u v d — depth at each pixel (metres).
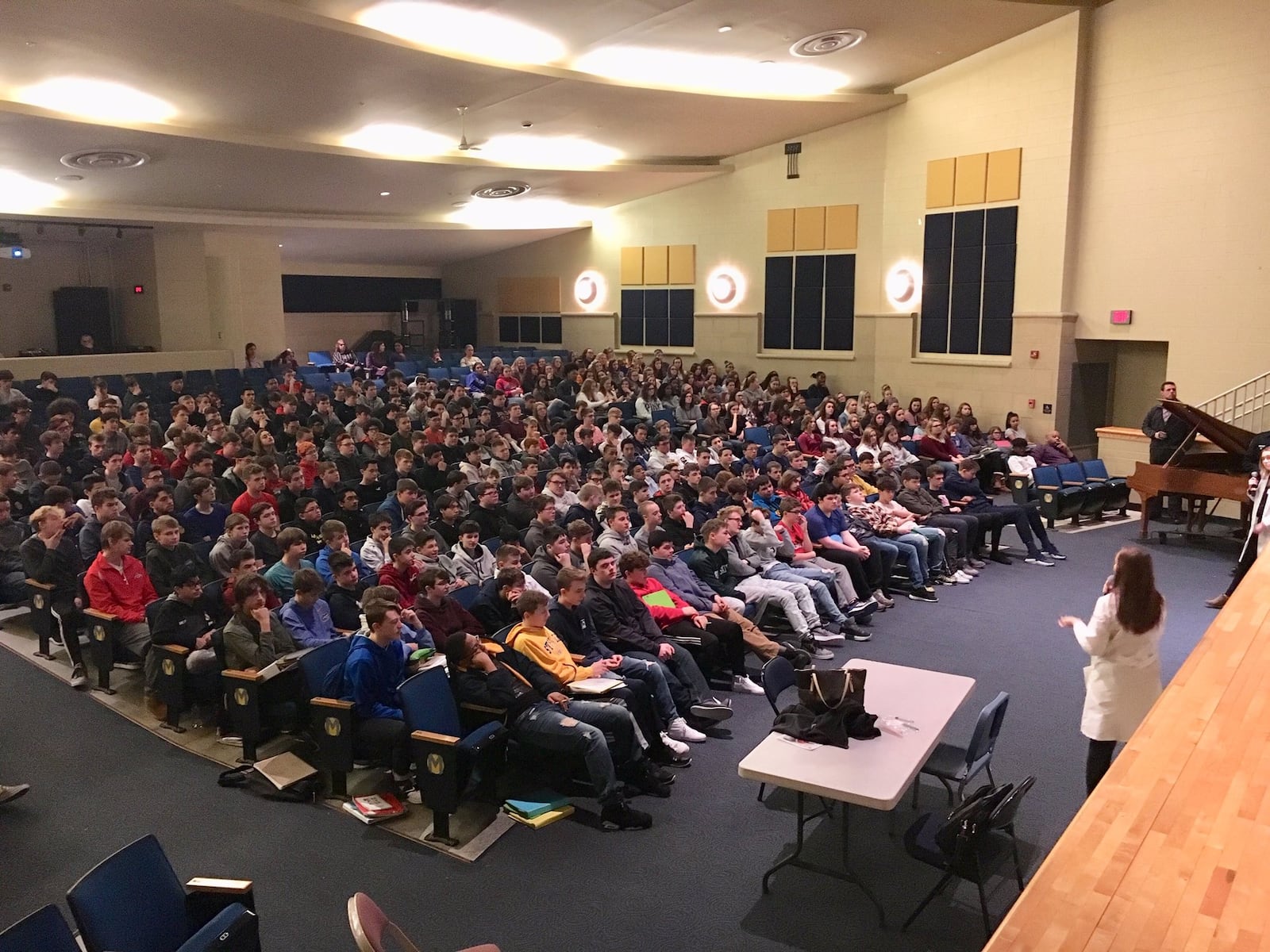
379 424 12.20
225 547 6.65
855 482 10.18
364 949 2.56
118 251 17.31
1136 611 4.43
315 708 5.09
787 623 7.85
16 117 10.59
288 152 13.51
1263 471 8.30
